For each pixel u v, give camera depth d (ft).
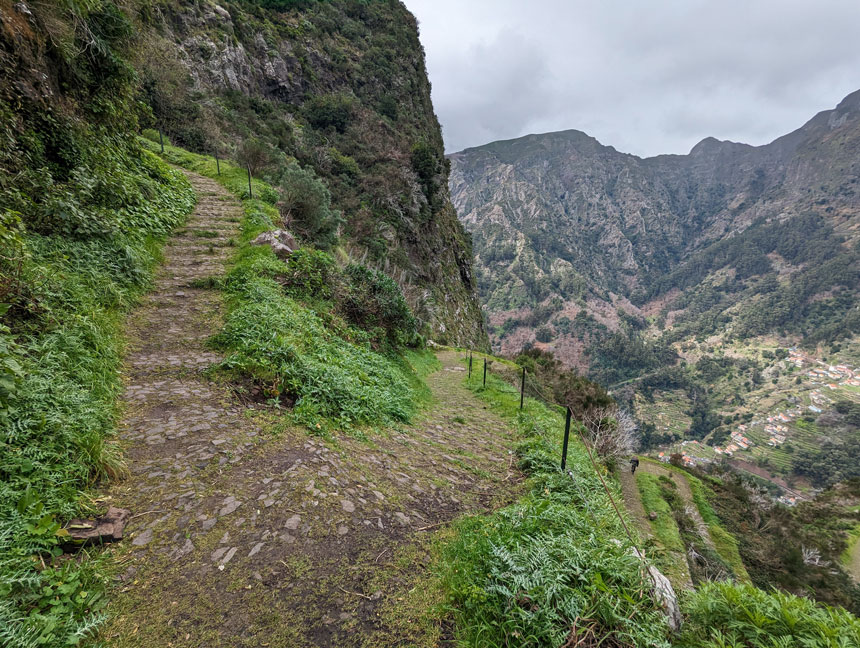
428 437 20.71
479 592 8.12
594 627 7.53
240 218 41.24
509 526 10.93
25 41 21.27
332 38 181.47
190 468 11.05
